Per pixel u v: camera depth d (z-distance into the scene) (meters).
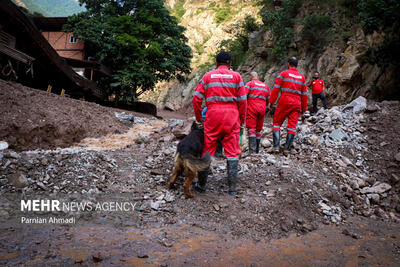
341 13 19.73
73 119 8.04
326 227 3.42
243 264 2.34
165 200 3.74
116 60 22.94
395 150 5.32
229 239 2.88
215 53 38.94
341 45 18.38
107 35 22.91
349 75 17.00
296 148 5.74
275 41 24.00
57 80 19.05
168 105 37.78
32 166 3.98
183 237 2.84
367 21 17.23
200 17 48.16
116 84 21.83
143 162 5.22
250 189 4.06
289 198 3.72
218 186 4.25
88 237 2.66
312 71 18.88
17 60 12.72
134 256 2.33
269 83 22.45
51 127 6.93
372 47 17.14
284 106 5.36
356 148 5.70
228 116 3.80
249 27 30.80
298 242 2.92
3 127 5.82
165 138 7.09
